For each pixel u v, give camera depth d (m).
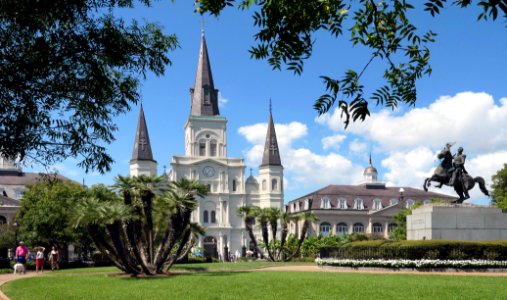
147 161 97.88
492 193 62.41
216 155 102.12
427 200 101.50
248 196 102.31
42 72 9.53
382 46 6.76
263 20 6.71
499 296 14.52
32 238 44.25
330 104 6.04
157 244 32.56
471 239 26.39
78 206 25.64
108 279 23.44
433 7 5.17
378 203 100.50
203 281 20.72
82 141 10.49
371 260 26.09
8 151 9.84
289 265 35.34
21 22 9.01
